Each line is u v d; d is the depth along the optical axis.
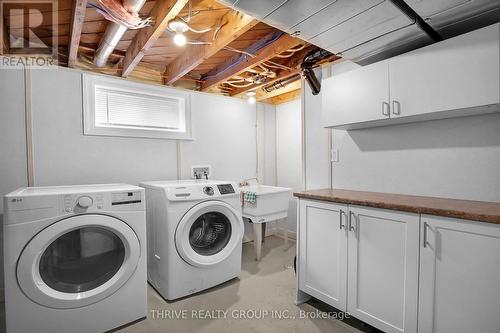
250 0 1.26
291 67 2.78
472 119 1.65
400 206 1.47
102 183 2.59
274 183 4.05
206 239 2.38
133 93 2.80
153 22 1.83
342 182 2.37
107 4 1.48
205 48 2.22
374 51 1.80
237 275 2.48
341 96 2.00
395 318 1.52
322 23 1.46
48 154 2.32
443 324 1.34
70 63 2.37
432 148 1.82
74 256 1.65
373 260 1.62
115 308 1.75
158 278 2.23
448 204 1.49
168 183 2.46
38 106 2.28
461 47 1.41
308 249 2.01
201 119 3.29
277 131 4.08
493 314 1.19
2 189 2.14
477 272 1.23
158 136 2.92
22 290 1.47
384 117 1.74
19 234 1.45
